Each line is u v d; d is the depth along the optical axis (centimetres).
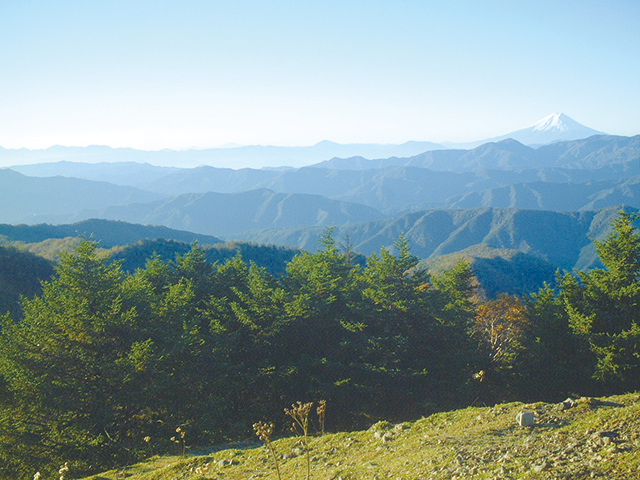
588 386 3194
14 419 2386
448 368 3353
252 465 1498
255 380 3039
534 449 1065
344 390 3011
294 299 3347
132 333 2702
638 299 3092
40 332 2538
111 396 2434
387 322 3362
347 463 1342
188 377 2814
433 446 1288
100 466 2198
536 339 3459
